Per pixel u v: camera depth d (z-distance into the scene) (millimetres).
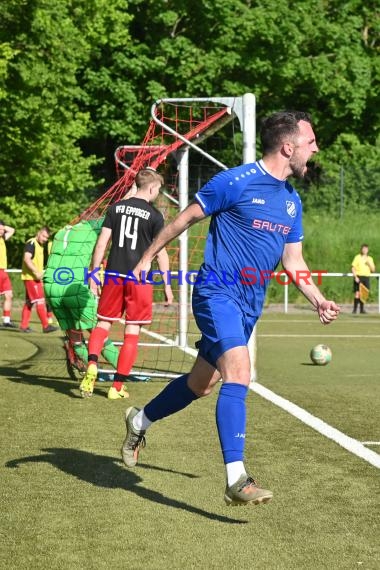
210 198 11859
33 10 62156
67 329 23500
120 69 80062
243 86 82062
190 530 11148
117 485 13164
